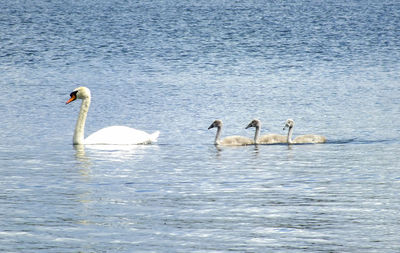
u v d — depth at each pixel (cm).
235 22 9819
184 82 4975
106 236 1712
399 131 3294
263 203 1998
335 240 1691
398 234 1733
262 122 3591
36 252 1609
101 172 2392
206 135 3241
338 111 3866
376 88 4706
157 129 3397
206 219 1845
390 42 7619
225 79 5122
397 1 13338
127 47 7231
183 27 9219
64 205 1970
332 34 8406
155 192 2116
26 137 3134
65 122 3562
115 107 4016
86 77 5281
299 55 6638
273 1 13525
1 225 1792
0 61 6184
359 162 2573
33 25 9444
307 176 2339
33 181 2258
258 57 6488
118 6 12619
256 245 1655
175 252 1609
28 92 4531
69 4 13075
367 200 2031
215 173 2384
